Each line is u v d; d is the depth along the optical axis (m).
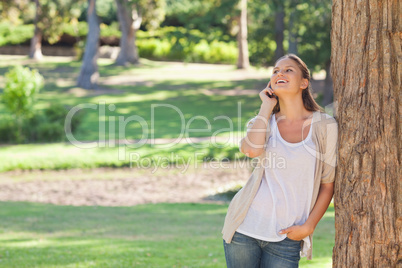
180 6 65.62
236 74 57.06
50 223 13.46
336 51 3.75
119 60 62.38
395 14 3.47
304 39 35.44
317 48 35.06
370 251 3.49
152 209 15.97
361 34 3.55
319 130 3.74
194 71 59.38
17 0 65.38
